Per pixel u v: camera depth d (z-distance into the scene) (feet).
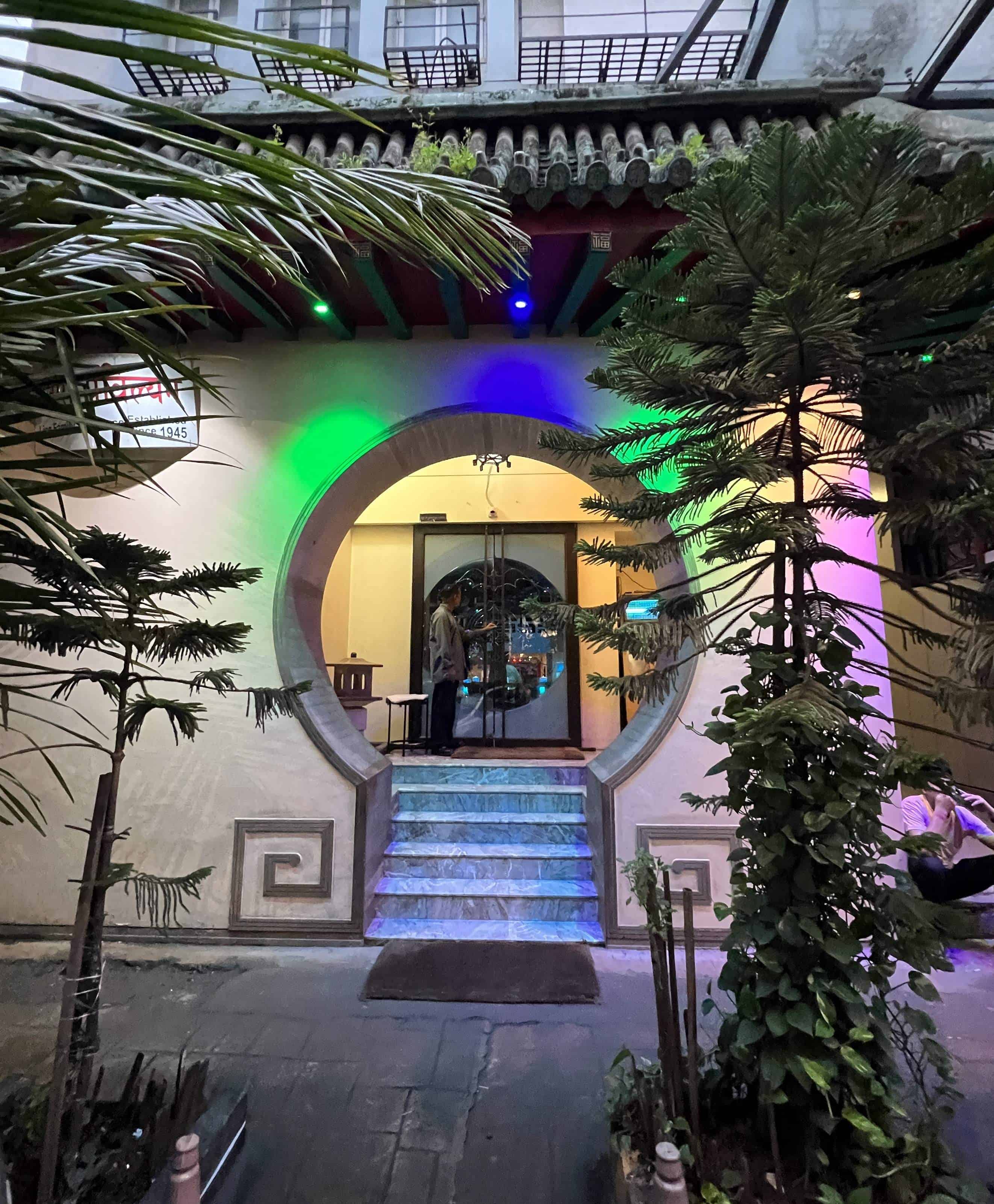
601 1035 7.95
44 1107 5.26
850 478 10.06
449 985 9.04
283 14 13.87
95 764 11.02
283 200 3.20
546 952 10.02
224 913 10.61
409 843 12.42
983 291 5.89
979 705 3.76
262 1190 5.70
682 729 10.80
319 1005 8.63
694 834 10.57
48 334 4.03
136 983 9.23
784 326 3.80
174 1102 5.63
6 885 10.80
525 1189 5.72
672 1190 4.24
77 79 2.35
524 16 14.28
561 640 20.66
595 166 8.08
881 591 10.71
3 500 3.88
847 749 4.45
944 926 4.39
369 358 11.69
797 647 4.86
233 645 5.34
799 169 3.93
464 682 20.63
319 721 11.10
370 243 8.61
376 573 21.48
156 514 11.50
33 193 2.62
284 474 11.55
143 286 3.29
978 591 4.32
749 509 4.81
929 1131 4.59
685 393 4.80
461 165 8.29
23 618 4.58
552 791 13.34
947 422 3.80
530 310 10.61
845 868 4.59
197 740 11.02
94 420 3.67
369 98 9.92
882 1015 4.68
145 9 2.17
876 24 11.90
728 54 12.95
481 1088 7.00
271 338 11.79
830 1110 4.27
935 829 8.87
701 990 8.97
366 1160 6.02
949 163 8.06
